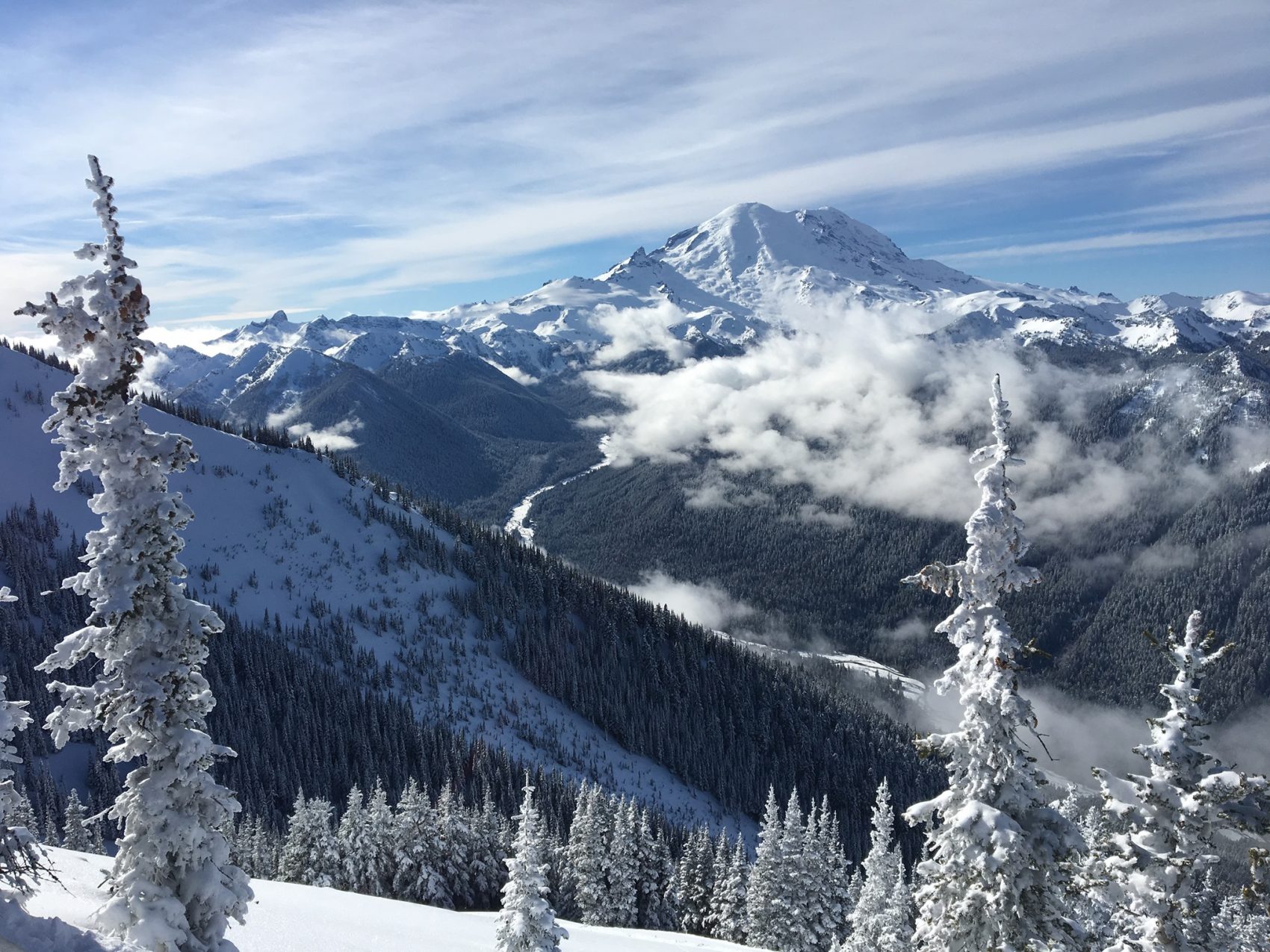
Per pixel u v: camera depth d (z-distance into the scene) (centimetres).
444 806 8525
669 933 6400
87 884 2755
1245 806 1898
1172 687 1998
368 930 4262
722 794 16662
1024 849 1794
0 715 1819
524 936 3884
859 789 17838
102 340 1711
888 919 5453
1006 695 1809
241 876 1870
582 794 8550
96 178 1692
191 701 1822
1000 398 1916
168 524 1777
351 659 17900
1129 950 1919
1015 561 1908
